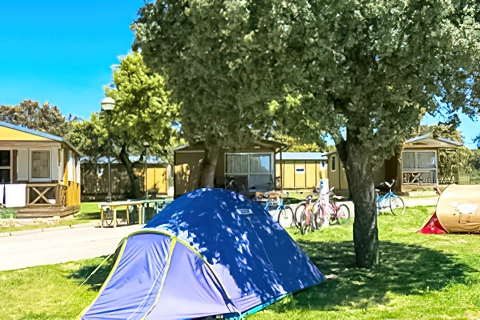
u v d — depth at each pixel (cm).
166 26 614
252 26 516
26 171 1894
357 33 551
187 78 623
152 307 514
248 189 2309
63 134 4794
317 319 506
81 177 3173
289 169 3431
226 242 582
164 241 571
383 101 658
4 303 629
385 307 548
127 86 2005
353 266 779
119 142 2864
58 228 1518
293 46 556
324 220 1285
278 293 585
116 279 571
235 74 571
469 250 902
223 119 646
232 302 527
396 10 514
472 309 522
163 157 3077
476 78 644
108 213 1697
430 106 662
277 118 722
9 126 1788
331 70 591
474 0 562
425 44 559
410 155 2512
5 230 1471
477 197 1134
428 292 604
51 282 741
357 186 763
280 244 662
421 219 1402
